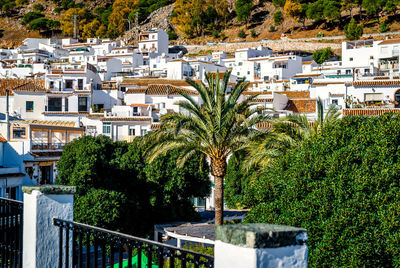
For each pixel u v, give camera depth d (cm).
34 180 4003
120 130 5794
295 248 456
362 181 1784
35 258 812
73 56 11662
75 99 6469
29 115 6291
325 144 2016
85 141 3459
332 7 14275
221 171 2770
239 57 11088
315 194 1856
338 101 5616
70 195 859
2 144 4003
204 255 552
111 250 721
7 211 975
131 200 3272
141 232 3453
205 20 16812
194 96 6378
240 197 3994
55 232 837
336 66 9156
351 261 1655
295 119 2781
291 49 13575
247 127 2750
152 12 18575
